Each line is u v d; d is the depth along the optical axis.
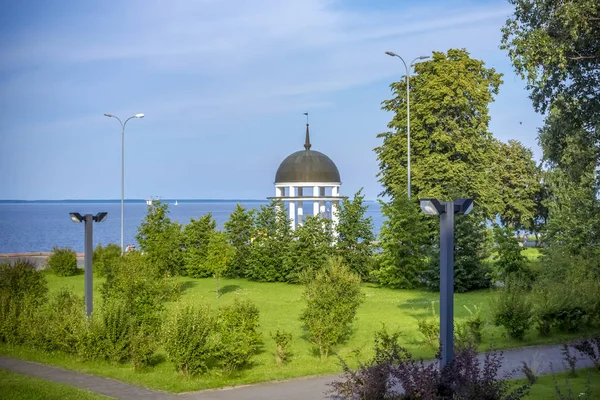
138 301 20.98
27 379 16.28
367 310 28.80
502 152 60.59
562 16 24.44
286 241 40.28
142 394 15.34
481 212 45.09
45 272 42.84
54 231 124.12
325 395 15.12
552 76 26.66
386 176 47.06
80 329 18.80
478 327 21.28
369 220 40.00
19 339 20.52
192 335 16.77
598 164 31.86
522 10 26.55
